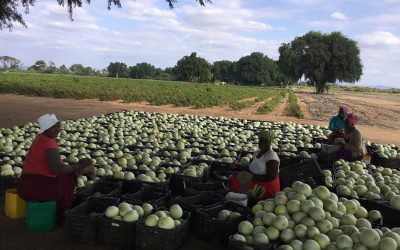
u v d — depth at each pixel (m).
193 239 6.28
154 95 36.94
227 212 6.16
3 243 5.74
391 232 5.10
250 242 5.26
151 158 9.57
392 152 11.73
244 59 164.12
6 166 7.79
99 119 16.06
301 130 16.61
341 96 75.94
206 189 7.74
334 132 11.80
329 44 90.06
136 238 5.63
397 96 94.56
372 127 24.11
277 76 163.62
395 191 7.52
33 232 6.12
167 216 5.73
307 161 7.85
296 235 5.27
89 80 70.38
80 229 5.84
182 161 9.64
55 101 29.95
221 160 9.77
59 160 6.27
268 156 7.08
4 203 7.21
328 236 5.23
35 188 6.20
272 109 32.53
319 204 5.57
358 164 9.19
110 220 5.73
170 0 12.88
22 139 11.11
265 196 7.03
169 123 16.58
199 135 13.73
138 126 14.86
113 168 8.44
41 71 145.25
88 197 6.40
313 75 90.75
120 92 38.62
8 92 34.75
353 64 88.88
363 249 4.88
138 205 6.25
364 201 7.00
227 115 26.53
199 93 45.66
